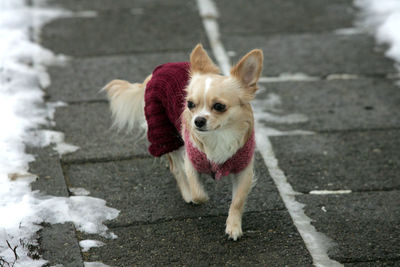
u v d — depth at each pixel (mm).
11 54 10758
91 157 7977
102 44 11398
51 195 7070
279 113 9227
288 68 10625
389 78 10359
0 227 6348
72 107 9258
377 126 8875
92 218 6719
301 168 7809
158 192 7316
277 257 6133
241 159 6262
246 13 12953
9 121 8602
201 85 5949
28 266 5863
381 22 12469
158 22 12414
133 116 7852
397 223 6684
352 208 6969
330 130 8758
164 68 6895
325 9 13203
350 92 9875
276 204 7043
